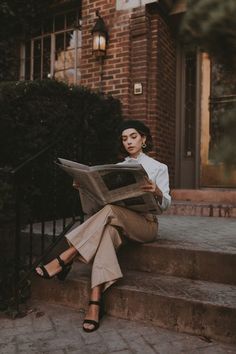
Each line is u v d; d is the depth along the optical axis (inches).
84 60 205.3
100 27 193.0
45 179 145.0
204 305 76.0
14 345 74.6
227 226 134.2
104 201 85.8
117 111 183.0
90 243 84.9
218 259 89.6
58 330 81.4
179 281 91.0
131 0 190.1
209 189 201.0
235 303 75.4
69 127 136.6
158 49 189.5
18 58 246.2
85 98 163.0
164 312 80.7
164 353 69.8
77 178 88.4
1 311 93.7
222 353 69.4
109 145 176.6
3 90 133.2
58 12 233.0
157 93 189.3
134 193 83.7
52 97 148.1
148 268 98.7
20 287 96.7
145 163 97.0
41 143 140.0
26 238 122.0
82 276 97.0
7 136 137.6
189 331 77.9
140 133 98.8
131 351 70.8
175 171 215.9
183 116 215.6
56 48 236.4
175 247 95.3
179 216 165.8
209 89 201.3
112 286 87.4
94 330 80.0
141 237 96.2
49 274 85.4
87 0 205.5
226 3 25.1
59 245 112.0
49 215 153.3
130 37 191.0
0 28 229.3
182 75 215.3
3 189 108.3
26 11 230.2
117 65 193.5
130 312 85.1
